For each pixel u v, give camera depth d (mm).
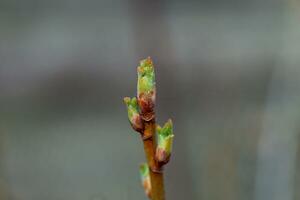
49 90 1368
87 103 1338
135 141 1152
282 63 929
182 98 912
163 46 930
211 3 1476
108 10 1547
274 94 841
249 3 1420
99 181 985
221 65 1111
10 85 1385
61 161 1008
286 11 909
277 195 703
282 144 736
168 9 1084
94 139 1149
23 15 1657
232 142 788
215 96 980
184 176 790
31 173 909
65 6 1660
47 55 1479
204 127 880
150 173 221
